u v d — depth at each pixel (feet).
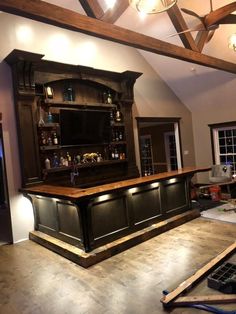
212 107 24.64
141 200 13.88
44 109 15.88
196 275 9.18
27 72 14.39
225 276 8.94
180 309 7.79
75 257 11.35
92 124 17.56
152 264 10.71
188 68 21.53
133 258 11.39
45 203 13.96
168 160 29.19
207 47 18.71
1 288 9.73
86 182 17.51
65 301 8.62
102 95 18.72
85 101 17.76
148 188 14.14
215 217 16.42
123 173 19.54
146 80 22.08
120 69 20.07
